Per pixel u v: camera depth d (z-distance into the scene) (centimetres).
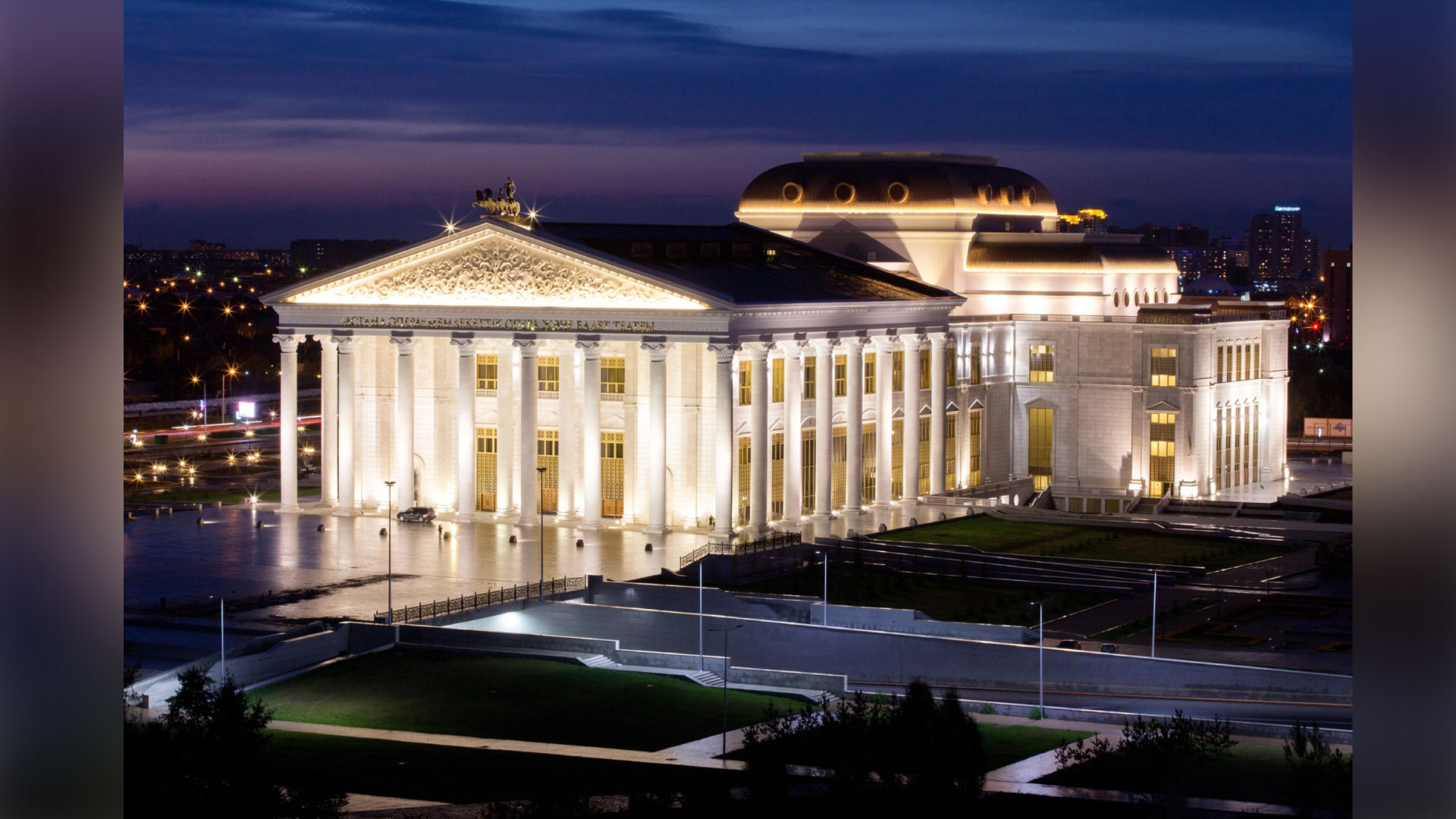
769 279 17100
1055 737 9869
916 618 12700
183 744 8406
